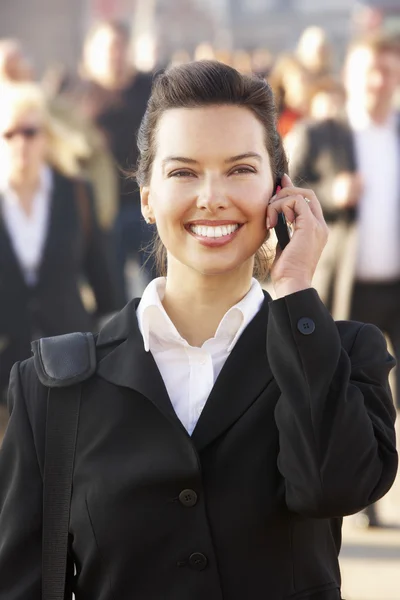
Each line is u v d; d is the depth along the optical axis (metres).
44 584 3.65
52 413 3.70
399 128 9.59
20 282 9.36
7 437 3.76
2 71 12.03
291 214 3.72
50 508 3.66
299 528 3.58
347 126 9.59
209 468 3.57
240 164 3.63
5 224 9.33
